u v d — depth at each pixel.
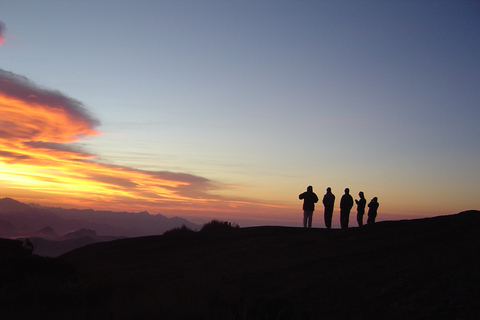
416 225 19.64
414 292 10.73
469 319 8.69
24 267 14.58
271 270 14.70
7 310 10.77
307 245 18.77
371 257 15.15
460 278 11.30
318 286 12.25
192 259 18.44
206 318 9.77
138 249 22.33
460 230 17.69
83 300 11.79
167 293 11.20
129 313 9.84
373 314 9.70
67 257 24.38
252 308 9.93
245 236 23.27
